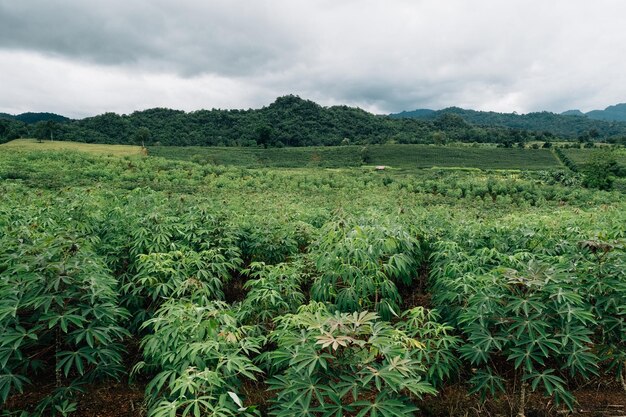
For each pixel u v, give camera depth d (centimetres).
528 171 7256
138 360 499
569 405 372
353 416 379
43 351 398
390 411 299
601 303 446
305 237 866
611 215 1185
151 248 596
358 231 524
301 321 362
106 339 418
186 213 845
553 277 406
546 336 386
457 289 520
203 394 344
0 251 493
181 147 10619
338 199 2794
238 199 1992
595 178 5400
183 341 379
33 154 4334
